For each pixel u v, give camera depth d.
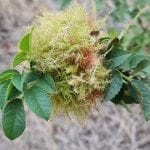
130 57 0.16
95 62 0.15
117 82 0.15
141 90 0.16
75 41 0.15
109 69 0.15
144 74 0.17
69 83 0.15
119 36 0.17
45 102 0.14
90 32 0.16
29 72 0.15
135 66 0.16
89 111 0.16
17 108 0.15
